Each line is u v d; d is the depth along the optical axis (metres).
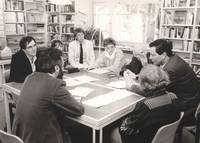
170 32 4.29
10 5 5.36
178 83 2.14
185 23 4.14
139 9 4.97
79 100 1.91
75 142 1.90
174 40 4.41
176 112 1.54
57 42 3.47
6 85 2.43
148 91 1.57
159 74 1.56
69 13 5.73
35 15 6.09
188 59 4.15
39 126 1.48
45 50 1.64
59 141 1.53
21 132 1.56
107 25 5.61
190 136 2.74
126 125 1.62
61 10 5.90
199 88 2.27
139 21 5.03
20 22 5.60
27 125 1.49
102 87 2.35
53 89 1.49
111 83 2.51
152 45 2.31
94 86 2.38
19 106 1.55
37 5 6.10
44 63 1.56
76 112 1.57
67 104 1.52
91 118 1.56
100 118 1.56
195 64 4.06
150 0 4.75
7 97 2.54
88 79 2.68
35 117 1.47
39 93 1.48
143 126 1.48
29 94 1.51
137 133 1.56
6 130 2.69
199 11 3.97
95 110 1.71
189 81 2.16
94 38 5.44
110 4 5.44
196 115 2.03
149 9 4.80
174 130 1.56
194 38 4.00
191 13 4.02
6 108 2.56
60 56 1.66
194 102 2.17
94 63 3.85
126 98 2.00
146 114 1.46
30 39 2.84
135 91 2.16
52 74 1.62
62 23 5.96
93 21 5.88
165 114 1.48
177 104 1.56
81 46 3.93
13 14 5.42
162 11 4.31
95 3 5.75
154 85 1.53
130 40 5.27
